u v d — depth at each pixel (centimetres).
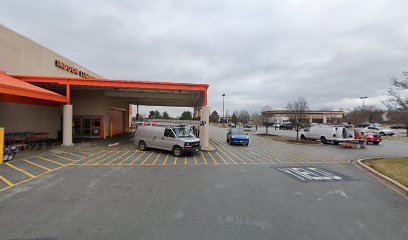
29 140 1598
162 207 568
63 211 532
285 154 1544
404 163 1136
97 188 712
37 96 1377
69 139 1670
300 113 2927
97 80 1694
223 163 1184
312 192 716
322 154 1560
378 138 2245
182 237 425
